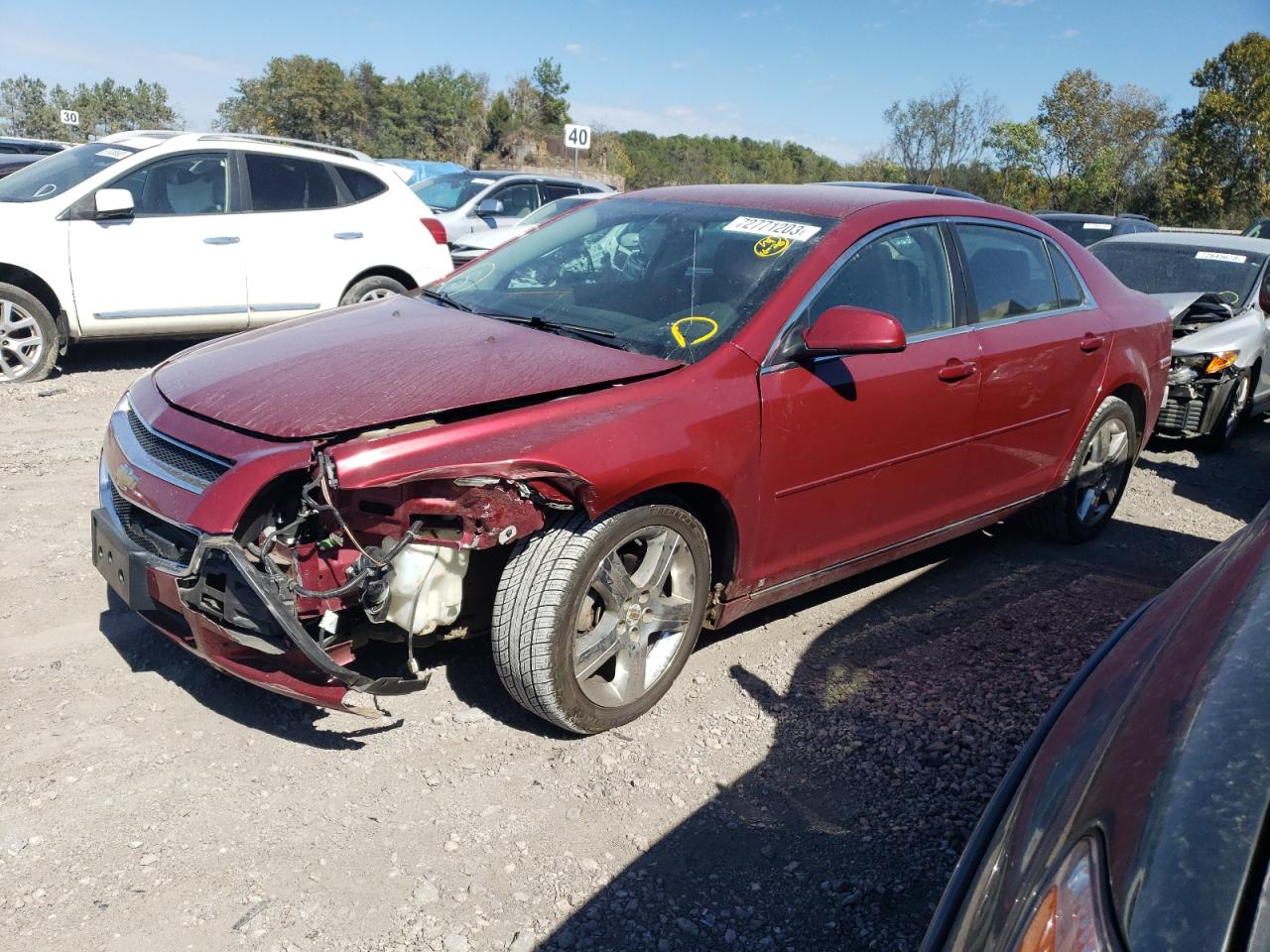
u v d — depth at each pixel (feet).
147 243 25.62
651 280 12.60
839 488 12.26
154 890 8.29
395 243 29.48
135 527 10.13
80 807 9.21
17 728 10.30
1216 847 4.10
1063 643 13.61
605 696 10.55
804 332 11.41
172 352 30.01
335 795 9.61
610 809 9.62
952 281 13.70
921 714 11.56
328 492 9.06
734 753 10.63
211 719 10.73
